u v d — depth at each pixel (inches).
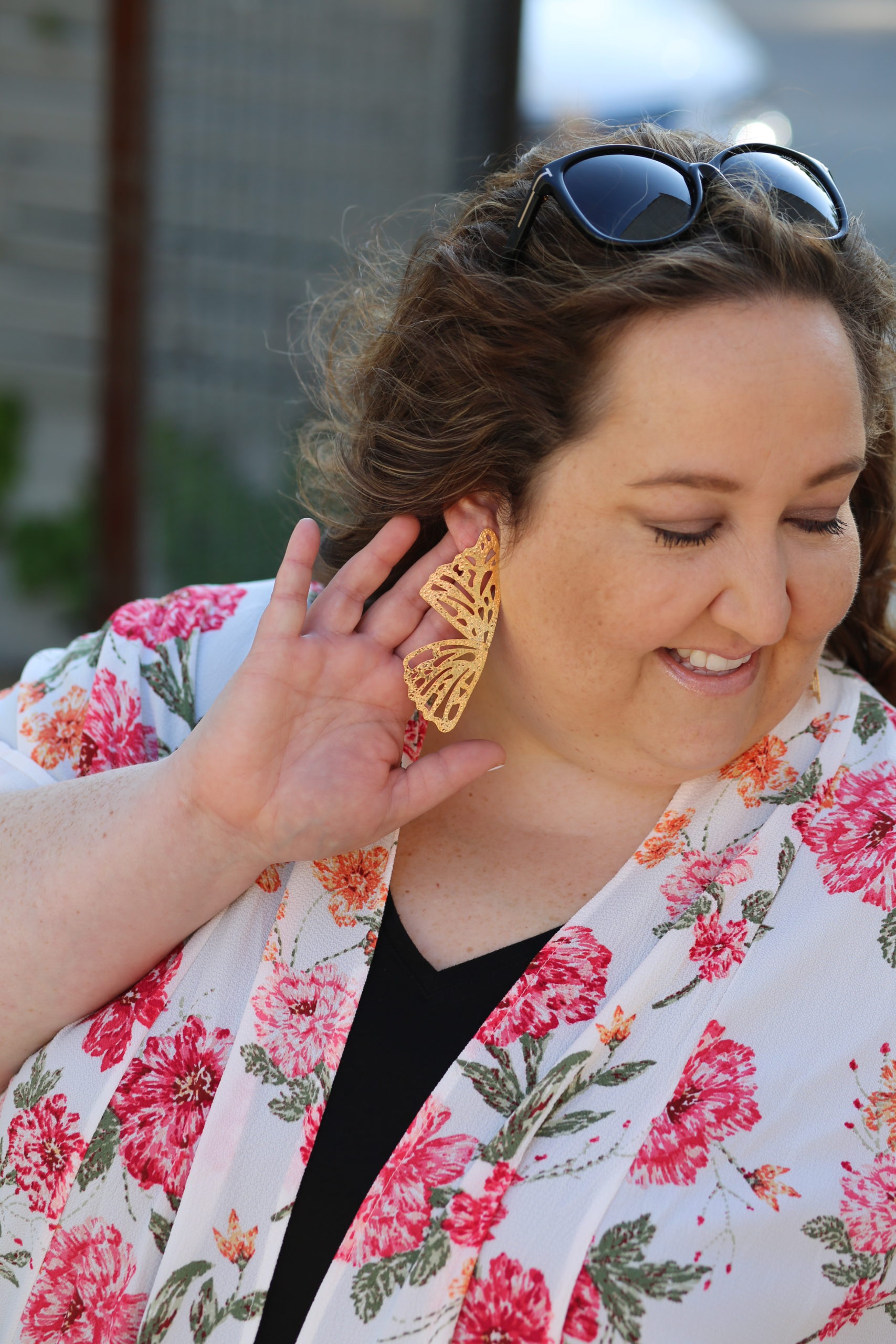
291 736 44.9
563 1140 40.4
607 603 40.8
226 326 178.9
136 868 45.7
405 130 178.9
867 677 53.5
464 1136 41.1
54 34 227.6
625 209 40.2
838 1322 39.5
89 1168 44.6
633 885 44.6
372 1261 40.2
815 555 41.1
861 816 44.9
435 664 45.1
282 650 44.3
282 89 178.2
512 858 48.1
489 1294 39.0
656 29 243.4
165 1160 43.9
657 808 48.3
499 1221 39.4
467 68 172.6
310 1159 42.9
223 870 45.9
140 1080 45.1
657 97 231.0
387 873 46.8
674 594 39.8
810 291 38.7
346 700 45.5
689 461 38.4
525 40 171.3
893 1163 40.1
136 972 46.9
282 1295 41.9
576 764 46.8
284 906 46.4
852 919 42.7
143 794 46.4
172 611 57.1
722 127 50.7
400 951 45.6
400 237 83.6
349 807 44.9
